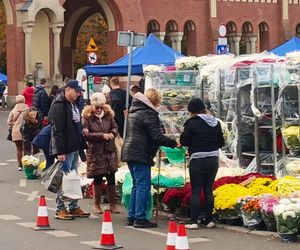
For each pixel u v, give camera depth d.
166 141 13.41
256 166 16.47
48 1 47.56
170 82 18.09
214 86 17.31
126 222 14.02
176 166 16.23
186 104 17.78
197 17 56.69
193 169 13.27
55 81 47.97
